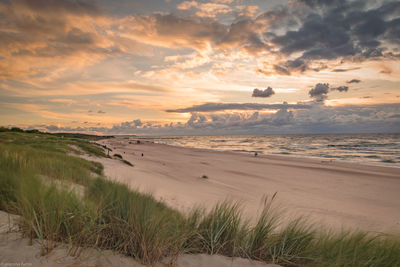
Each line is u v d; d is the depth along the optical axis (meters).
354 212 9.78
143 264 1.94
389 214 9.76
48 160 7.03
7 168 4.50
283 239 2.64
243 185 15.42
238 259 2.37
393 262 2.45
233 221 2.87
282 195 12.67
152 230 2.23
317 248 2.69
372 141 94.94
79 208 2.39
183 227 2.74
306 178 19.27
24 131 47.75
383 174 21.70
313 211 9.30
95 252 1.95
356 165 28.00
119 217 2.43
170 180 14.23
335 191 14.68
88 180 6.22
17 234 2.09
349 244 2.66
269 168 25.25
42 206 2.20
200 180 16.44
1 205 2.84
